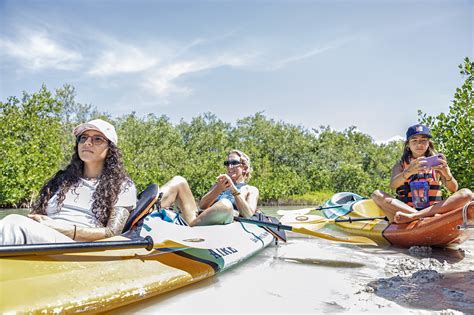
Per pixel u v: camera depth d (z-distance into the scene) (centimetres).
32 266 193
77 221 262
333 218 594
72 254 219
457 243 411
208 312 204
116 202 273
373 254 389
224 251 312
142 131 4228
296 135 4488
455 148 689
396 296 233
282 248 421
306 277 285
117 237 262
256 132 4584
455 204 384
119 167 284
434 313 201
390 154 4178
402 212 429
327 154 4503
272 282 269
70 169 278
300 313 204
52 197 272
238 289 250
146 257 248
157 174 2028
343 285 261
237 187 459
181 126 5541
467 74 691
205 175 2145
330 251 405
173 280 229
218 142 3831
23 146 1404
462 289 248
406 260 349
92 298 182
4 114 1680
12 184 1271
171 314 200
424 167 417
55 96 4259
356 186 3069
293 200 2453
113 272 212
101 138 276
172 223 322
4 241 204
